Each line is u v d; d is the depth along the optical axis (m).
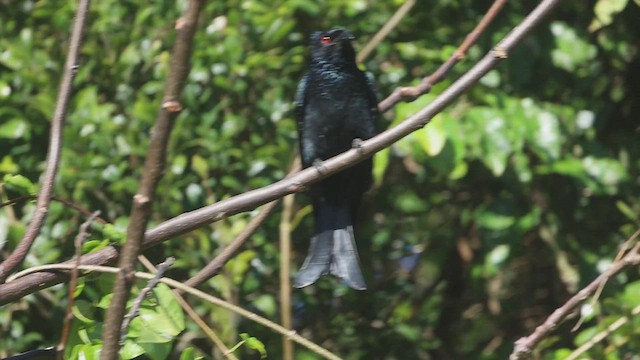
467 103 10.36
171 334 5.55
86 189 10.39
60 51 11.24
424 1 11.11
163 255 10.41
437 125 8.99
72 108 10.85
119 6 11.21
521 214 11.06
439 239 11.58
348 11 10.95
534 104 10.45
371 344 11.70
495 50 6.07
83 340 5.57
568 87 11.25
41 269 5.55
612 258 10.83
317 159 9.32
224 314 9.98
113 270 5.46
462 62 10.60
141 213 4.61
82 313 5.63
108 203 10.45
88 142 10.52
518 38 6.04
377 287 11.89
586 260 10.87
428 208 11.53
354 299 11.60
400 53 11.09
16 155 10.70
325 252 8.81
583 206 11.34
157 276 5.23
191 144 10.52
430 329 11.89
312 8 10.74
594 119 11.30
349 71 9.49
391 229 11.58
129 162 10.75
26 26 11.66
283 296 9.74
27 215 10.18
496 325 11.90
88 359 5.44
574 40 10.68
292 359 9.79
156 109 10.41
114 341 4.72
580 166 10.21
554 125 9.96
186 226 5.62
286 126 10.92
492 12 7.03
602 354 8.76
